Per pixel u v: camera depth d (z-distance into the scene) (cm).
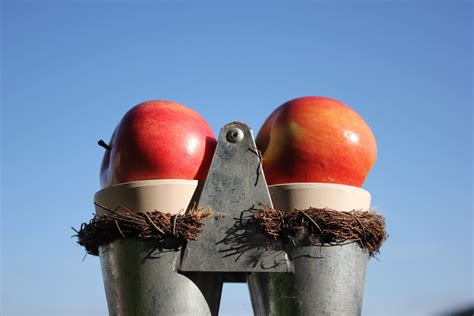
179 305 79
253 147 80
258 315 80
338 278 79
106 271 81
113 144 83
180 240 79
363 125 82
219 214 79
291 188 80
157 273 79
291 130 81
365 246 81
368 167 82
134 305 79
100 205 81
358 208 81
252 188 80
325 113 81
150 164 81
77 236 83
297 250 79
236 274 84
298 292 79
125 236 80
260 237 79
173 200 80
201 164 82
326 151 80
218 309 81
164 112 82
